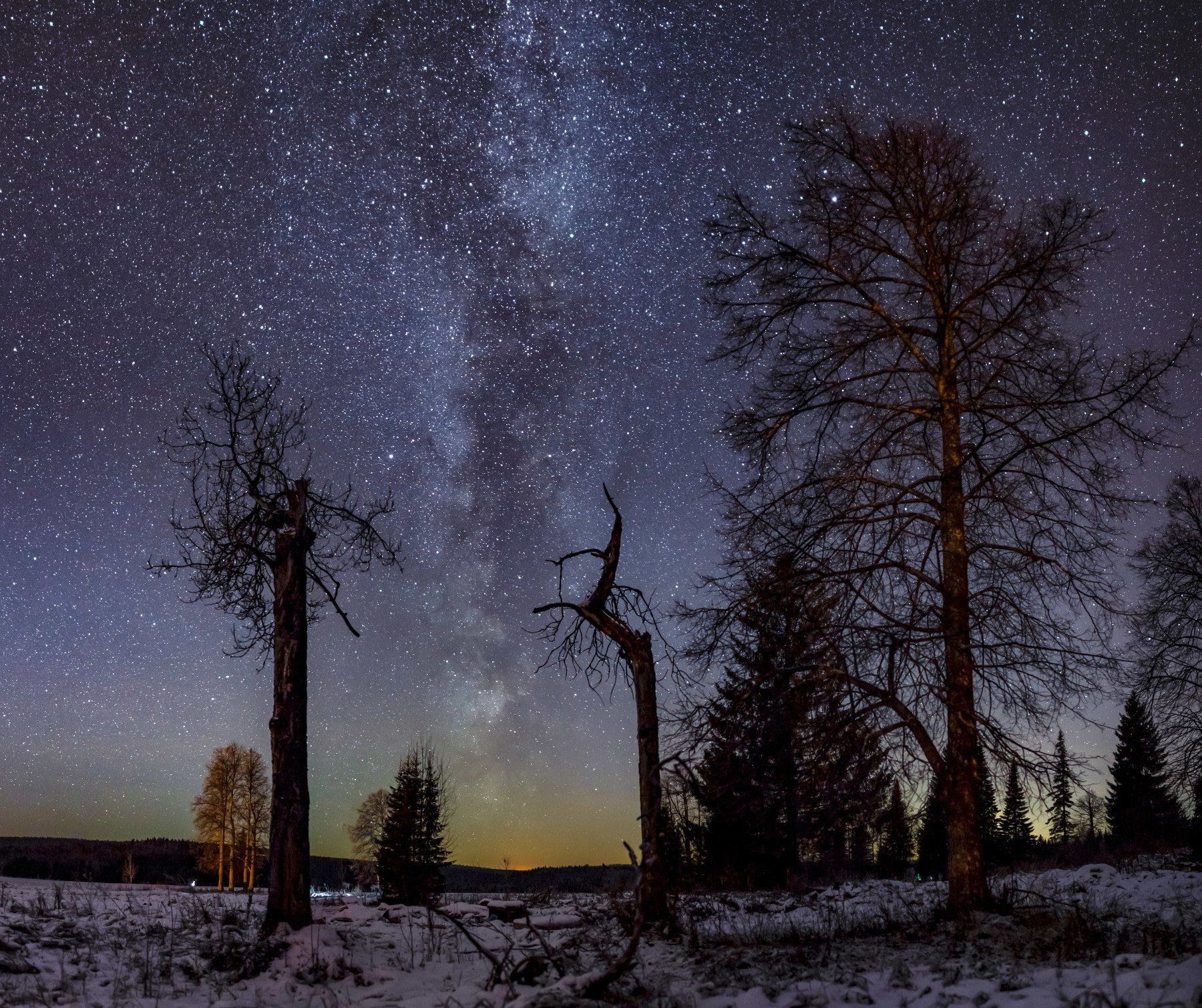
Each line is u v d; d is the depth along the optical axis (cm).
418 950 1152
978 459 1267
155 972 930
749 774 1217
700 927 1230
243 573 1441
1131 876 1803
